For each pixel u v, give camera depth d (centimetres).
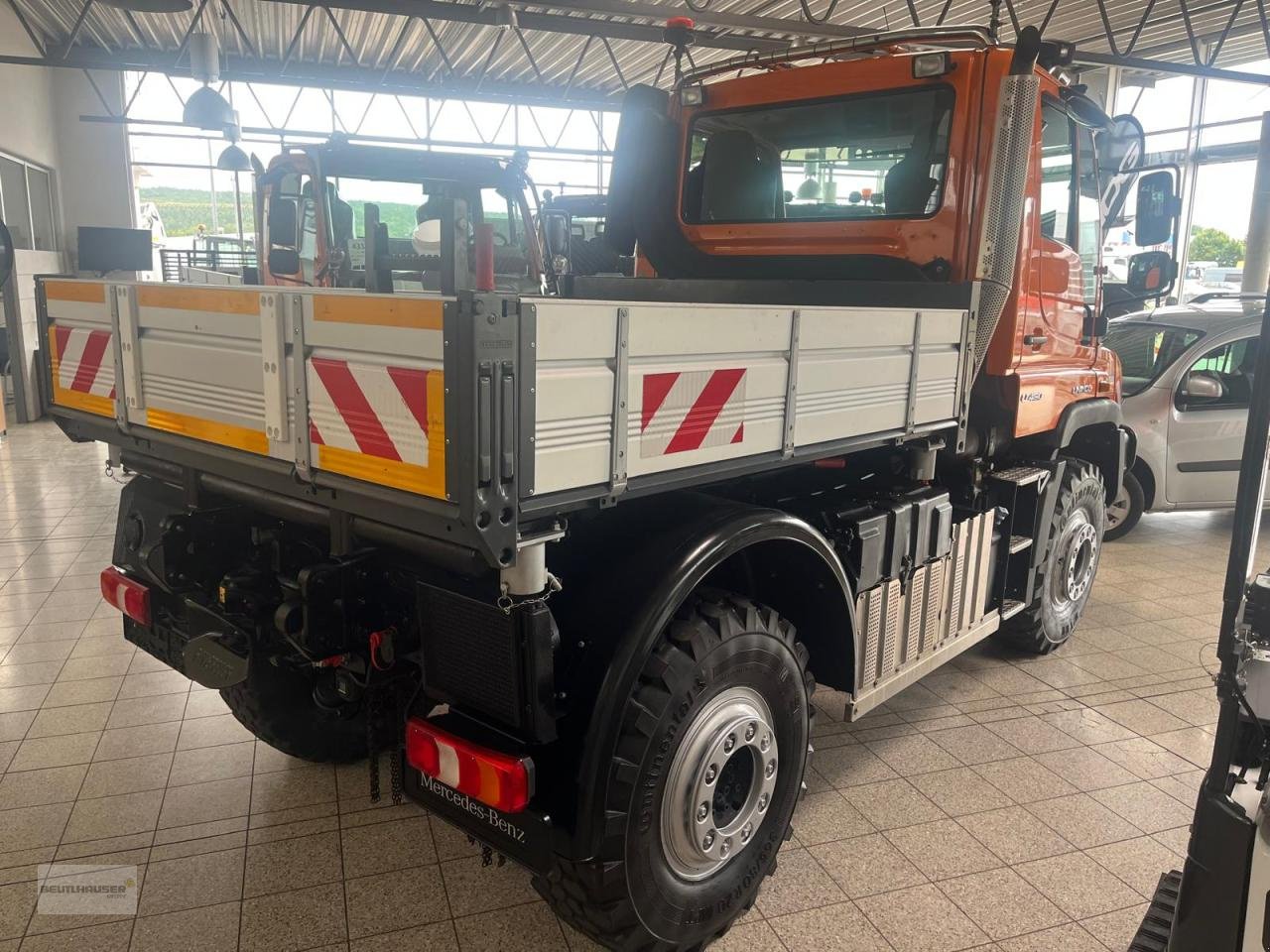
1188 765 303
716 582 235
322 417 170
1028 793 284
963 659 393
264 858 246
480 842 189
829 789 285
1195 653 404
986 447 320
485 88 1524
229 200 1766
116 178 1473
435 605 184
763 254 345
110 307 223
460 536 148
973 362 287
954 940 218
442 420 145
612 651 183
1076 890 237
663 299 344
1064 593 395
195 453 205
